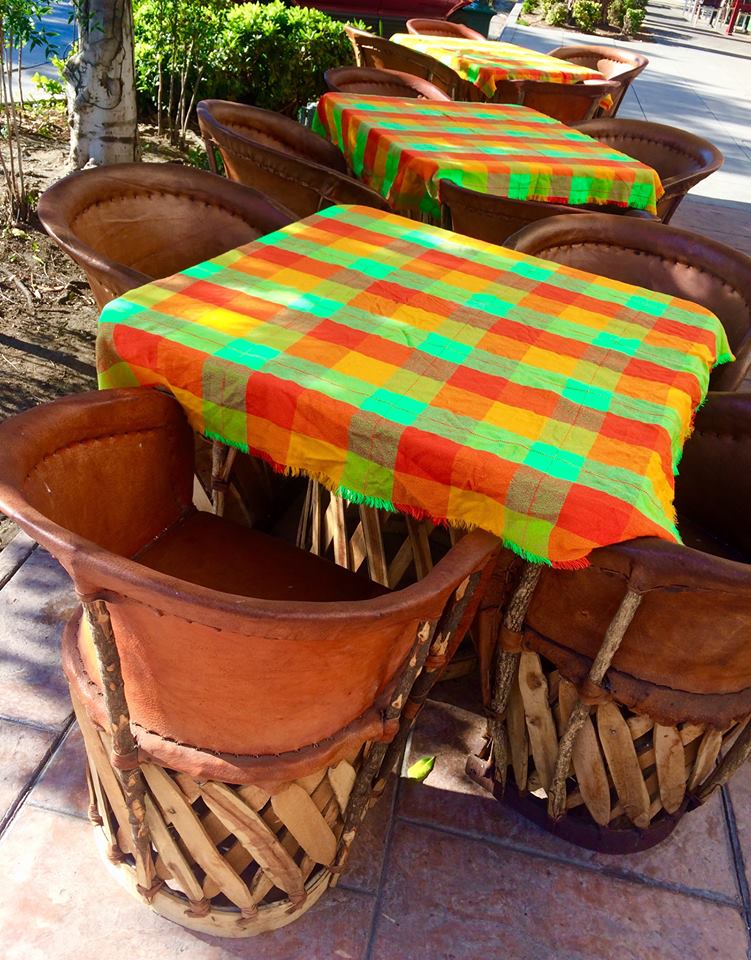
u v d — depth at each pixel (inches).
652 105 442.6
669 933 75.5
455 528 63.5
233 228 104.3
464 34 252.5
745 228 270.4
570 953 72.8
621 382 71.2
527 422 63.1
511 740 78.2
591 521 55.8
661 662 64.4
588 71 209.9
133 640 52.9
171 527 73.6
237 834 60.3
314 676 53.4
